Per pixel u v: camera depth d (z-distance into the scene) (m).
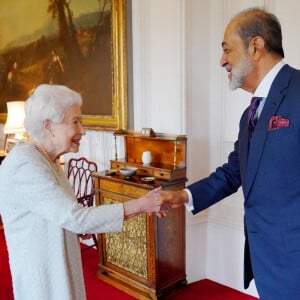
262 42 1.39
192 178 3.00
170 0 2.88
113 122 3.53
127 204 1.50
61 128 1.47
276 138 1.33
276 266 1.38
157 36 3.03
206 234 3.17
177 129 2.95
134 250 2.92
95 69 3.71
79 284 1.52
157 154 3.10
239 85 1.50
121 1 3.27
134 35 3.22
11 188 1.39
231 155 1.93
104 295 2.95
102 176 3.05
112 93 3.50
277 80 1.38
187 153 2.95
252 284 2.89
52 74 4.37
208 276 3.21
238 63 1.44
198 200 1.83
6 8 5.15
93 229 1.39
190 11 2.83
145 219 2.79
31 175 1.36
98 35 3.61
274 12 2.57
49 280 1.42
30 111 1.47
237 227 2.94
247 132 1.52
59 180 1.49
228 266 3.04
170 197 1.74
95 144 3.90
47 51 4.40
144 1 3.09
